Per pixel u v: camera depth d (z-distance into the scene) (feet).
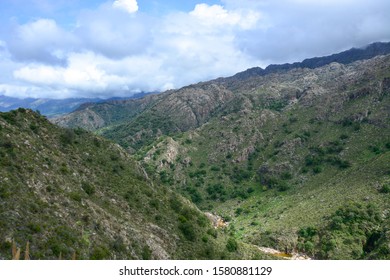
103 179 307.99
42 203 198.29
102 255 192.24
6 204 177.68
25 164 225.35
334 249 418.10
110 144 382.22
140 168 383.24
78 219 211.41
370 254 375.86
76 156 310.86
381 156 614.75
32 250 162.30
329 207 510.58
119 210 274.16
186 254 273.54
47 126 324.39
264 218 591.37
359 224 442.91
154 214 306.14
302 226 490.08
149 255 233.76
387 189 484.74
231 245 326.85
